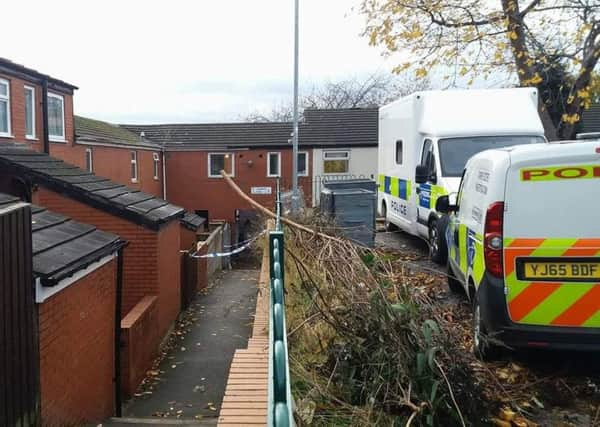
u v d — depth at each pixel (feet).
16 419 16.51
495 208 16.29
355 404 13.73
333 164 101.35
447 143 33.22
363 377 13.98
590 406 15.17
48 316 18.74
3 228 15.72
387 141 47.44
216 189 103.50
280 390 6.82
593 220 15.78
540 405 14.75
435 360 13.21
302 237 22.26
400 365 13.19
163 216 36.65
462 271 21.74
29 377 17.42
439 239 31.58
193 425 22.12
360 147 100.32
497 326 16.21
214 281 62.54
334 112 107.65
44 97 52.34
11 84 46.37
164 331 36.65
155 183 99.81
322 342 15.92
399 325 13.84
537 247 15.94
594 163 15.72
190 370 31.12
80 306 21.85
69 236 23.79
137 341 28.58
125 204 35.76
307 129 103.96
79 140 64.08
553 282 15.85
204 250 56.13
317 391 13.58
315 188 96.43
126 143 82.43
